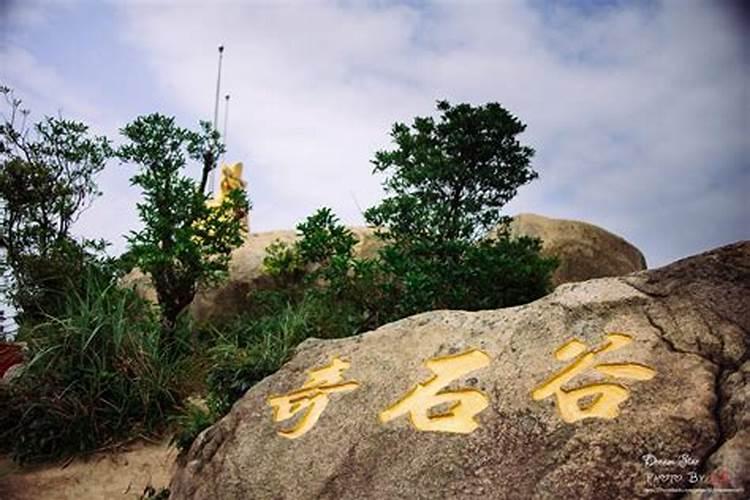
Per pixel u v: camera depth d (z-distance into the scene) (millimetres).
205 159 8859
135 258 8227
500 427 4145
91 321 7340
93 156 9094
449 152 8492
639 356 4160
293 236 11289
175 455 6695
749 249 4590
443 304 7176
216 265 8430
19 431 6793
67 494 6297
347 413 4746
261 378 6336
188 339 8297
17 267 8305
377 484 4184
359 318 7449
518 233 9617
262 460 4738
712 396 3789
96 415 6938
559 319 4664
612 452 3709
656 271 4734
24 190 8648
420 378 4730
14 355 7914
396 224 8070
